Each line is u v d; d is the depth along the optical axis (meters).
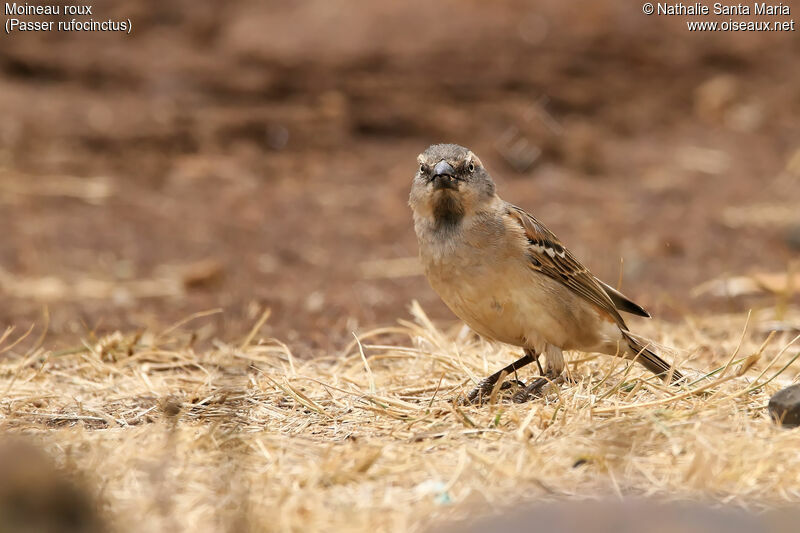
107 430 8.17
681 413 7.63
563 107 22.98
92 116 21.06
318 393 9.12
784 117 23.44
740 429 7.44
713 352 10.47
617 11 27.02
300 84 22.83
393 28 25.41
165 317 13.02
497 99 22.66
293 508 6.36
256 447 7.50
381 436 7.99
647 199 18.92
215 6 26.22
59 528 6.04
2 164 18.88
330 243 16.59
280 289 14.33
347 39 24.83
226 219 17.52
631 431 7.23
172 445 7.38
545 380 8.98
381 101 22.22
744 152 21.62
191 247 16.25
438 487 6.69
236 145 20.64
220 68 23.44
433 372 9.73
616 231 17.03
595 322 9.23
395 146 21.06
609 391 8.42
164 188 18.81
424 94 22.66
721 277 14.79
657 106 23.56
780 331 11.85
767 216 17.91
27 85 22.62
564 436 7.44
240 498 6.34
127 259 15.64
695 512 5.95
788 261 15.46
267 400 8.95
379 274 15.14
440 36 25.16
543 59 24.59
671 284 14.55
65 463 6.88
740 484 6.53
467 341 10.90
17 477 6.08
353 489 6.77
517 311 8.91
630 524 5.79
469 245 8.77
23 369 10.32
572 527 5.77
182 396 9.20
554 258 8.99
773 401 7.78
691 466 6.59
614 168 20.62
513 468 6.85
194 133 20.66
